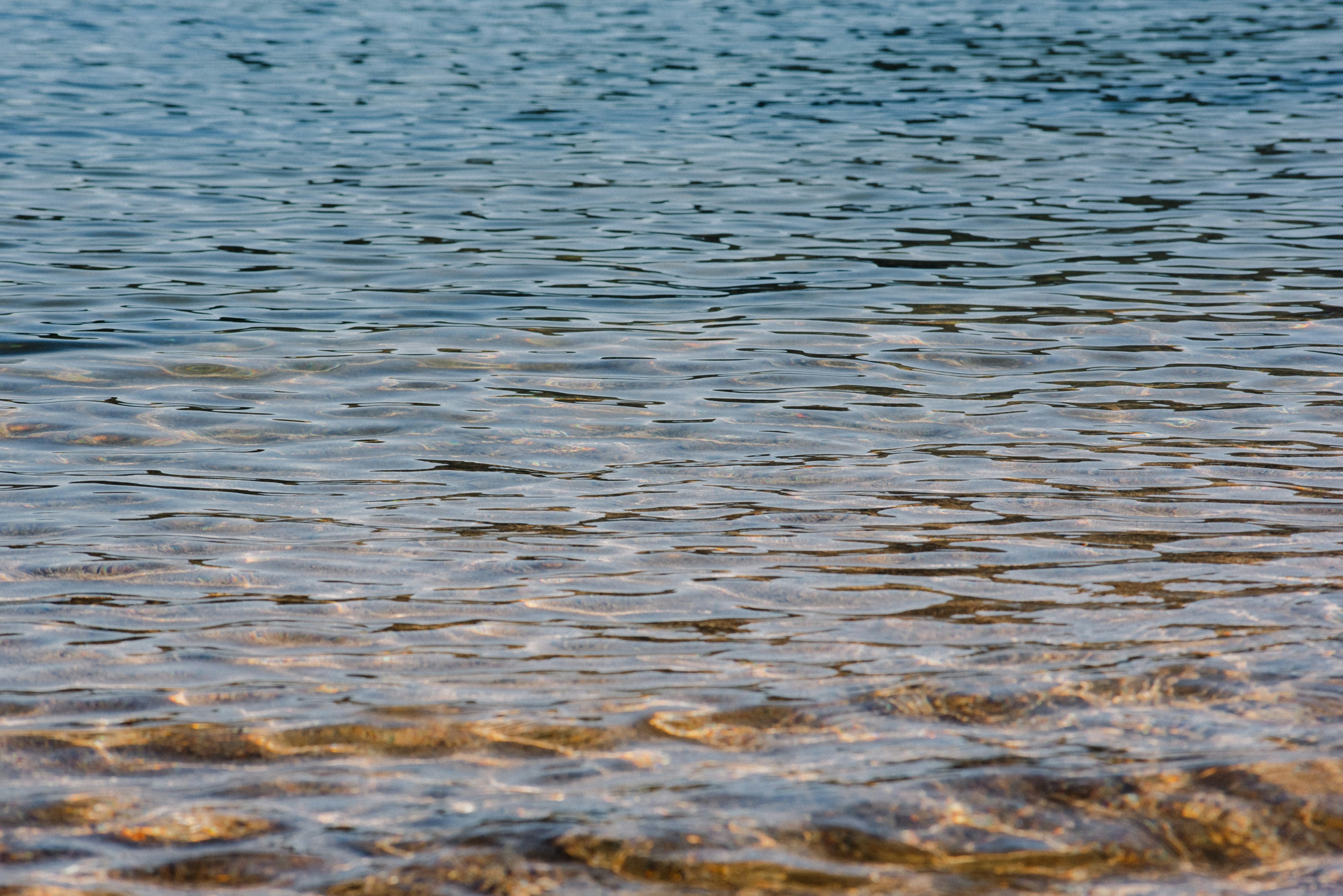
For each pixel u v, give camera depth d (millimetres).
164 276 15102
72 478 9117
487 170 21281
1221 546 7957
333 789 5348
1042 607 7117
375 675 6355
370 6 41344
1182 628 6809
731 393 11219
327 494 8922
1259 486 8984
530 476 9281
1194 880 4750
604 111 25938
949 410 10758
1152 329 13039
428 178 20672
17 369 11617
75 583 7375
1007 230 17547
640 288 14836
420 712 5980
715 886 4715
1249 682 6180
